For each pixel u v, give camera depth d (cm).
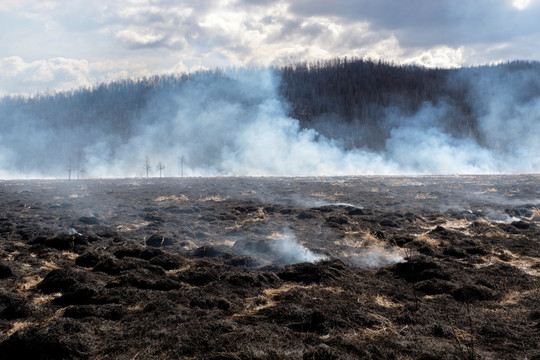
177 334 748
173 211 2825
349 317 844
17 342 697
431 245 1569
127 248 1502
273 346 712
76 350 692
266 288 1073
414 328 798
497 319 843
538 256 1410
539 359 660
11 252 1541
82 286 995
